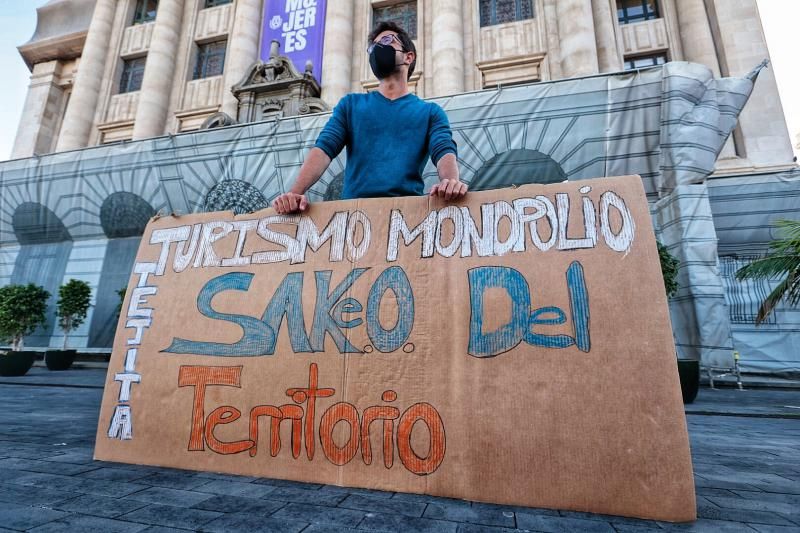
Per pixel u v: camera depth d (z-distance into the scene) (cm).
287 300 165
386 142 186
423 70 1281
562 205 156
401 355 146
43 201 990
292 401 151
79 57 1883
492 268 151
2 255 1089
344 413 144
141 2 1741
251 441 151
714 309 623
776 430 315
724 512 122
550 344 136
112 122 1518
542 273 146
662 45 1175
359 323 154
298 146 795
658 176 670
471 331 144
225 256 182
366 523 107
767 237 838
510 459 127
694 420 377
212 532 100
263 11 1492
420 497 129
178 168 873
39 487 133
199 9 1609
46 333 1024
